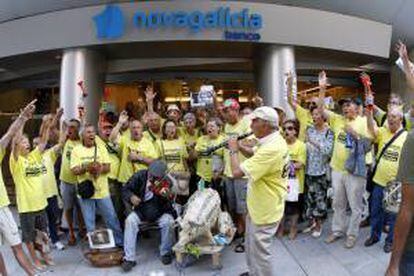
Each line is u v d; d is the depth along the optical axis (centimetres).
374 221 530
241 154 454
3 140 434
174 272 480
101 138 601
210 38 821
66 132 583
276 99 855
